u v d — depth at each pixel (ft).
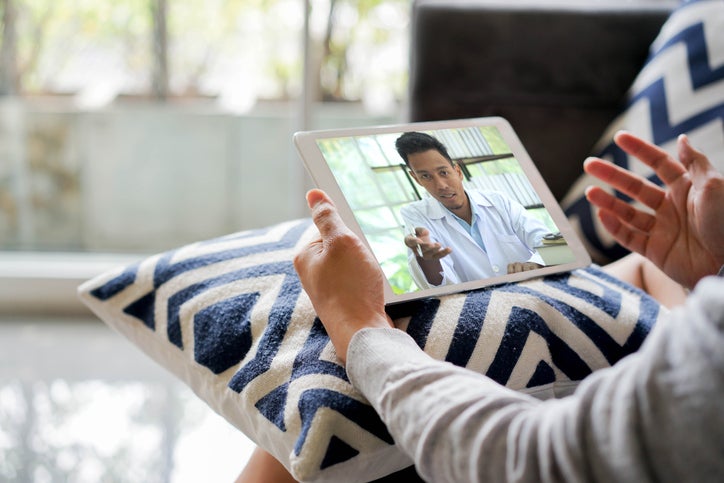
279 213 6.40
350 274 2.21
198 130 6.27
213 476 3.96
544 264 2.76
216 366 2.54
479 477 1.64
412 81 4.42
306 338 2.39
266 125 6.22
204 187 6.37
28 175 6.30
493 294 2.53
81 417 4.51
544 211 2.90
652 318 2.62
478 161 2.92
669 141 3.72
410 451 1.83
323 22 5.80
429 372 1.87
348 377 2.17
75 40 6.14
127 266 3.04
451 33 4.34
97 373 5.08
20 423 4.42
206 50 6.15
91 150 6.29
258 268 2.77
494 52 4.35
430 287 2.52
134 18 6.13
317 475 2.06
